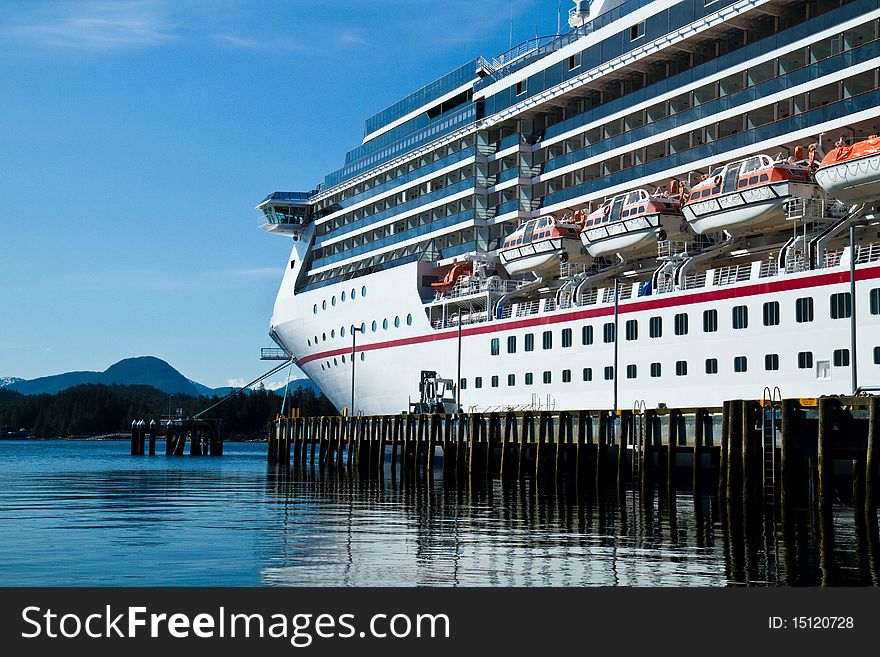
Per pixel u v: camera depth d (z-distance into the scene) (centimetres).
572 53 5238
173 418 10262
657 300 4328
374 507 3569
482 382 5278
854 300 3294
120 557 2353
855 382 3272
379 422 5566
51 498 4169
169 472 6406
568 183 5309
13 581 2058
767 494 3528
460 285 5628
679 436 3584
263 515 3325
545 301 5019
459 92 6034
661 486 4353
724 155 4375
